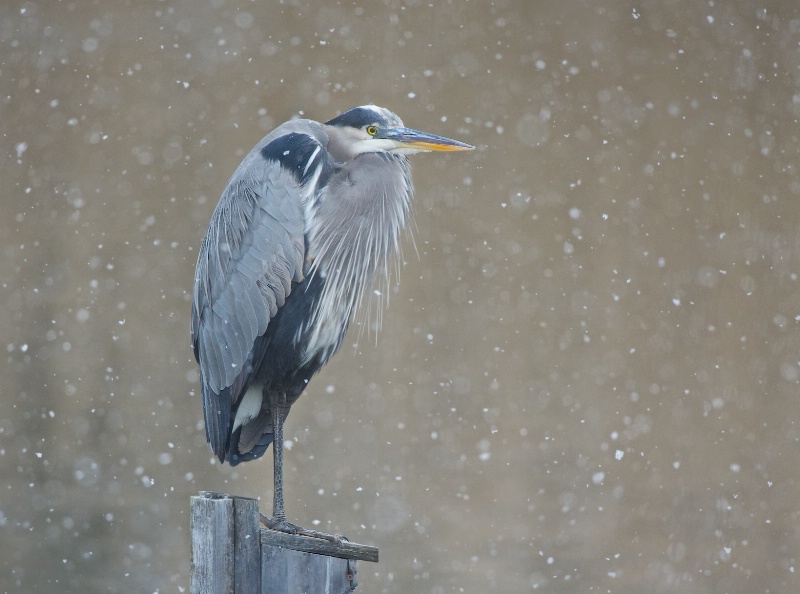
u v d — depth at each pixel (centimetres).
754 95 1602
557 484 1219
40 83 1662
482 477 1239
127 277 1617
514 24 1638
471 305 1552
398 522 1103
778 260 1558
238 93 1655
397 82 1639
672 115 1611
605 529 1103
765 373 1505
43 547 1024
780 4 1602
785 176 1583
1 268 1622
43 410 1419
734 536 1114
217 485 1213
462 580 968
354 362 1467
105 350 1559
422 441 1366
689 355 1530
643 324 1550
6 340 1577
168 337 1587
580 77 1628
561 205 1606
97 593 941
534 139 1622
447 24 1644
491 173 1614
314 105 1645
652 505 1177
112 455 1288
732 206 1580
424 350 1512
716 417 1452
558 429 1401
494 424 1416
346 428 1381
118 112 1658
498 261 1580
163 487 1196
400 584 956
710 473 1299
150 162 1653
